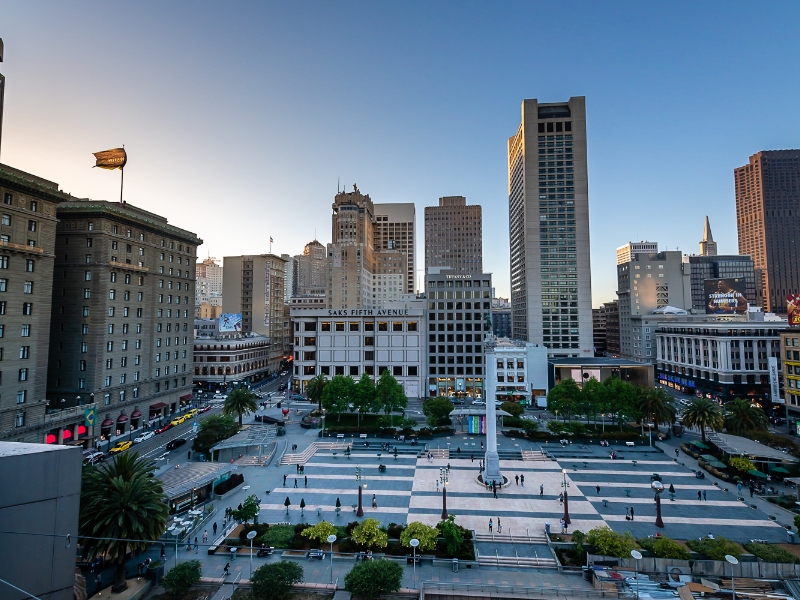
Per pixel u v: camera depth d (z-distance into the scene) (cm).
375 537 4519
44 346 7575
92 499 3775
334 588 3959
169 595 3878
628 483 6650
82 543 3728
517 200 19275
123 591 3831
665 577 4062
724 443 7369
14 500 2522
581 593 3806
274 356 19888
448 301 13812
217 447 7419
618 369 13888
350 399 10069
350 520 5325
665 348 16300
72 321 8919
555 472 7162
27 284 7288
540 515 5538
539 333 16788
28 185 7244
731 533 5041
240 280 19575
